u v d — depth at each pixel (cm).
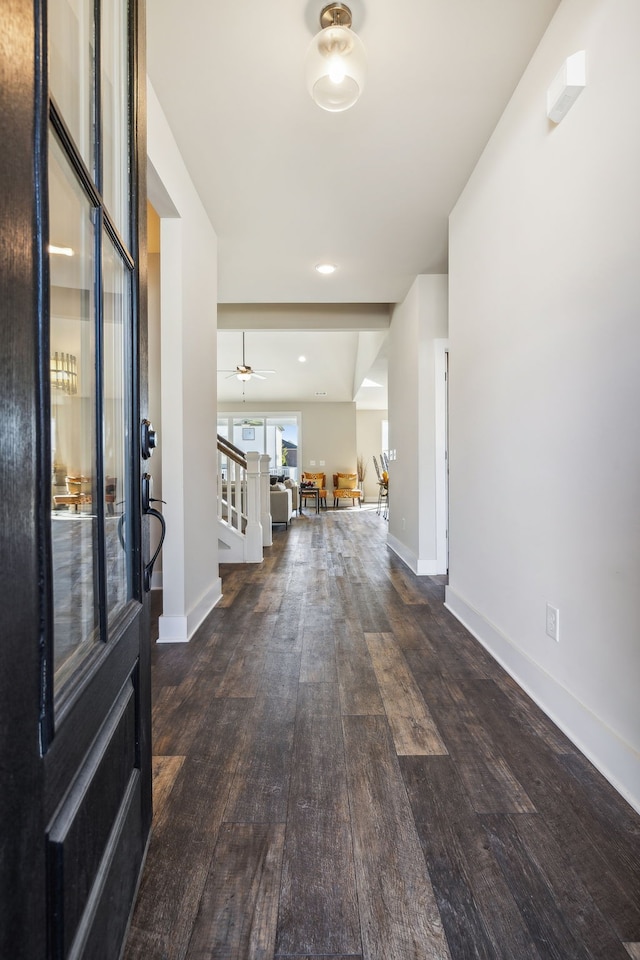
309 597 345
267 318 568
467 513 276
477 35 182
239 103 217
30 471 54
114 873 83
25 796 52
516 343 208
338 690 199
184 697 194
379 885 105
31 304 55
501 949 91
